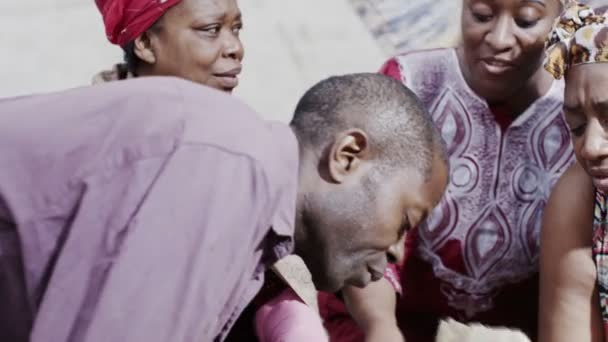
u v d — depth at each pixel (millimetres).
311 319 2279
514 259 2768
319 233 1980
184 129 1792
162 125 1800
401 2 5828
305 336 2209
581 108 2238
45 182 1819
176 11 2539
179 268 1725
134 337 1700
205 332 1826
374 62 5430
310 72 5406
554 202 2430
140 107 1837
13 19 6023
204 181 1756
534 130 2713
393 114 1958
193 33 2555
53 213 1811
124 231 1730
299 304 2316
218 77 2604
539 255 2654
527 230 2750
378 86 1995
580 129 2287
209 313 1762
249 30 5812
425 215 2029
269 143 1859
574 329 2408
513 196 2740
